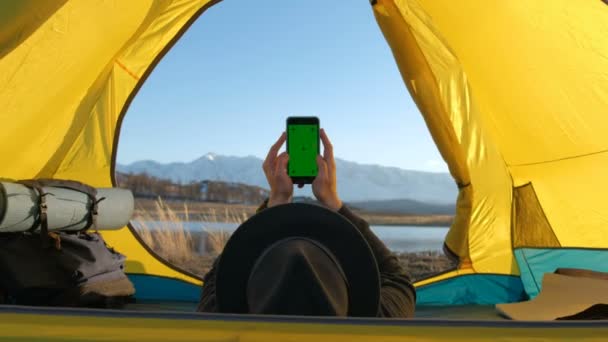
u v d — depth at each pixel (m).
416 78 3.29
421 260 8.36
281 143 1.10
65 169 3.82
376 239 1.01
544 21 2.93
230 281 0.66
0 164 3.01
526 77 3.25
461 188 3.68
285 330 0.70
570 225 3.62
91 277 2.98
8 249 2.78
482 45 3.25
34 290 2.77
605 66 2.98
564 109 3.28
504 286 3.79
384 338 0.70
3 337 0.69
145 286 3.83
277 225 0.66
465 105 3.76
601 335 0.74
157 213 8.04
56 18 2.44
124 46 3.19
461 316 3.22
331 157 1.09
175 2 3.77
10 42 1.71
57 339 0.70
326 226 0.66
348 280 0.66
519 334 0.74
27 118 2.85
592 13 2.77
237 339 0.69
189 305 3.55
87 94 3.32
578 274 3.28
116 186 3.94
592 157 3.42
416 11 3.33
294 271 0.56
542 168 3.67
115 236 3.91
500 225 3.84
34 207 2.79
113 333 0.71
